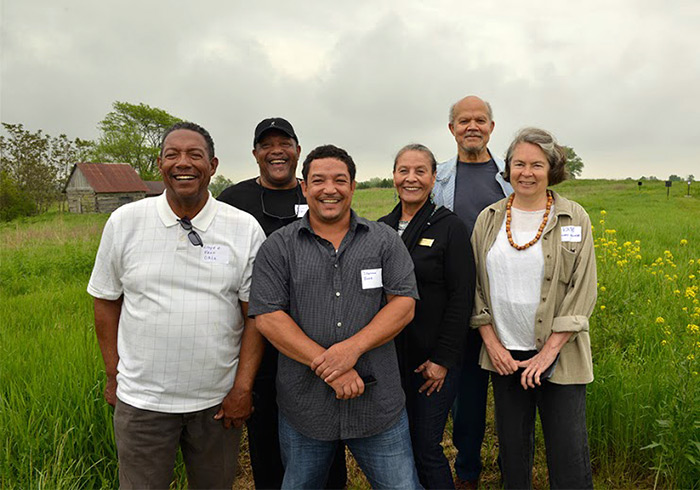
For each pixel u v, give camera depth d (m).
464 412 3.24
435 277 2.73
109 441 3.29
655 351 4.12
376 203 34.62
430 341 2.75
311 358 2.18
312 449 2.42
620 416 3.26
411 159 2.80
